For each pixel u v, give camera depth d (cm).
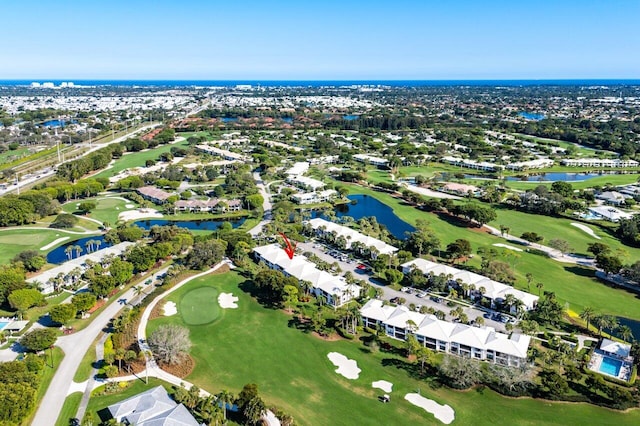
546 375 10419
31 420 9200
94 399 9850
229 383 10550
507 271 15625
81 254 18338
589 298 14888
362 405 9912
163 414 8806
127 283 15525
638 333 12962
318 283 14962
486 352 11588
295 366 11250
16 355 11462
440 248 18900
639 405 10000
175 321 13188
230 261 17638
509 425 9394
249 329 12862
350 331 12888
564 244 18050
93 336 12331
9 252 18138
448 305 14362
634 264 15762
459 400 10150
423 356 11056
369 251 18025
